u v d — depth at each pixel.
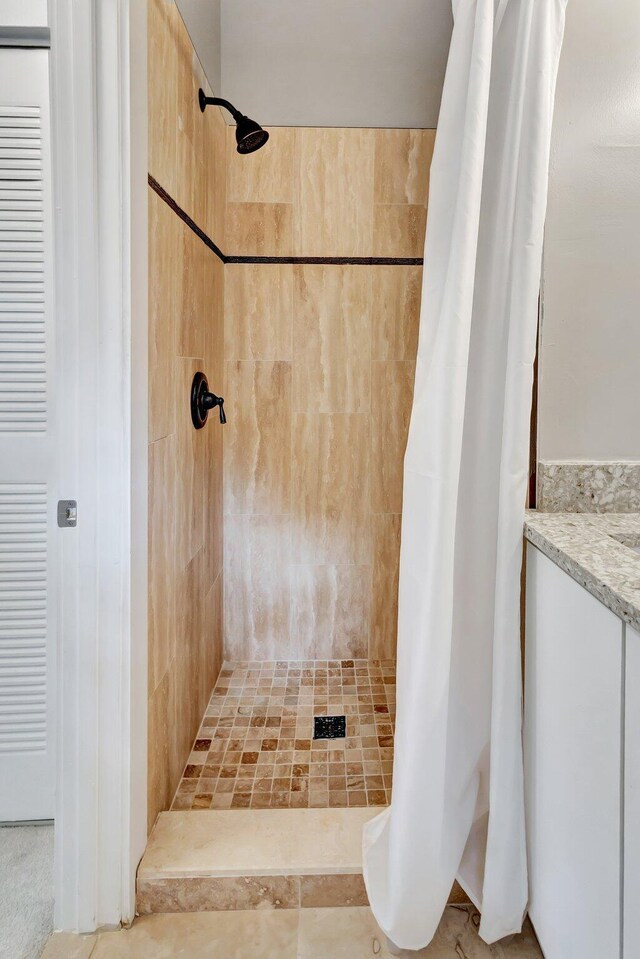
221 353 2.35
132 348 1.29
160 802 1.56
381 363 2.42
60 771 1.33
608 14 1.41
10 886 1.46
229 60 2.32
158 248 1.48
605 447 1.48
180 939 1.32
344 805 1.62
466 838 1.32
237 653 2.53
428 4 2.33
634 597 0.84
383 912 1.28
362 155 2.35
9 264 1.56
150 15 1.38
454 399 1.20
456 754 1.35
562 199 1.44
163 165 1.50
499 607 1.24
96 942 1.31
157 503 1.51
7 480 1.60
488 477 1.34
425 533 1.23
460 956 1.28
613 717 0.91
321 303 2.39
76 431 1.28
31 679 1.64
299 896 1.39
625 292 1.45
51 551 1.48
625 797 0.87
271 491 2.46
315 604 2.51
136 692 1.36
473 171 1.18
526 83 1.24
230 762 1.83
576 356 1.47
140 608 1.38
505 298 1.31
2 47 1.53
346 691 2.28
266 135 1.84
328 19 2.32
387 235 2.37
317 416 2.43
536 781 1.24
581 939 1.02
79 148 1.23
